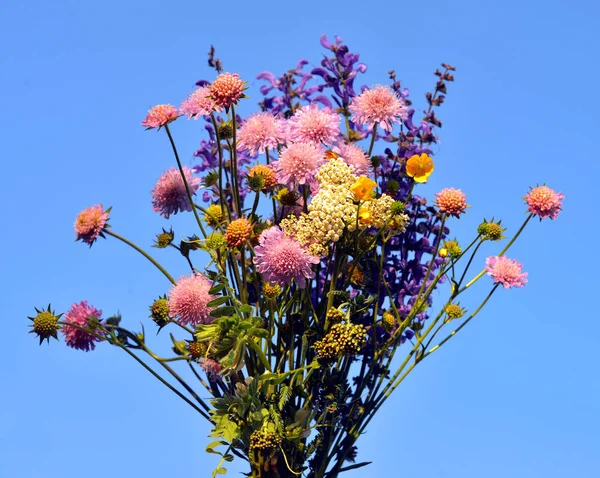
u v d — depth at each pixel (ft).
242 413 3.51
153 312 3.62
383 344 3.73
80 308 3.68
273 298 3.58
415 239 3.92
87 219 3.64
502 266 3.65
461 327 3.65
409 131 3.94
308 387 3.61
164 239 3.68
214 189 3.80
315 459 3.63
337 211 3.52
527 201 3.67
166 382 3.63
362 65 3.94
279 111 4.06
